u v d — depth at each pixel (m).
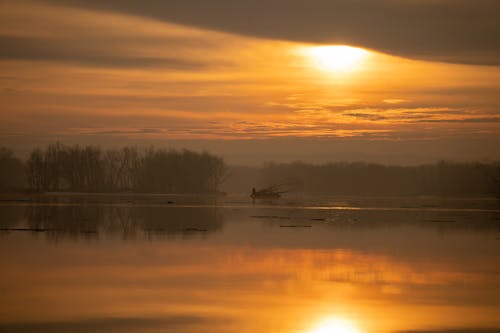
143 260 57.28
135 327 35.00
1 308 38.88
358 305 40.41
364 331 34.91
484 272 52.84
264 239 75.50
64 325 35.25
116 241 71.56
